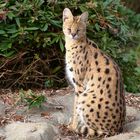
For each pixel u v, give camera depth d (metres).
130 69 14.45
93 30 13.66
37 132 10.75
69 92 13.11
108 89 10.89
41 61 13.31
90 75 11.16
